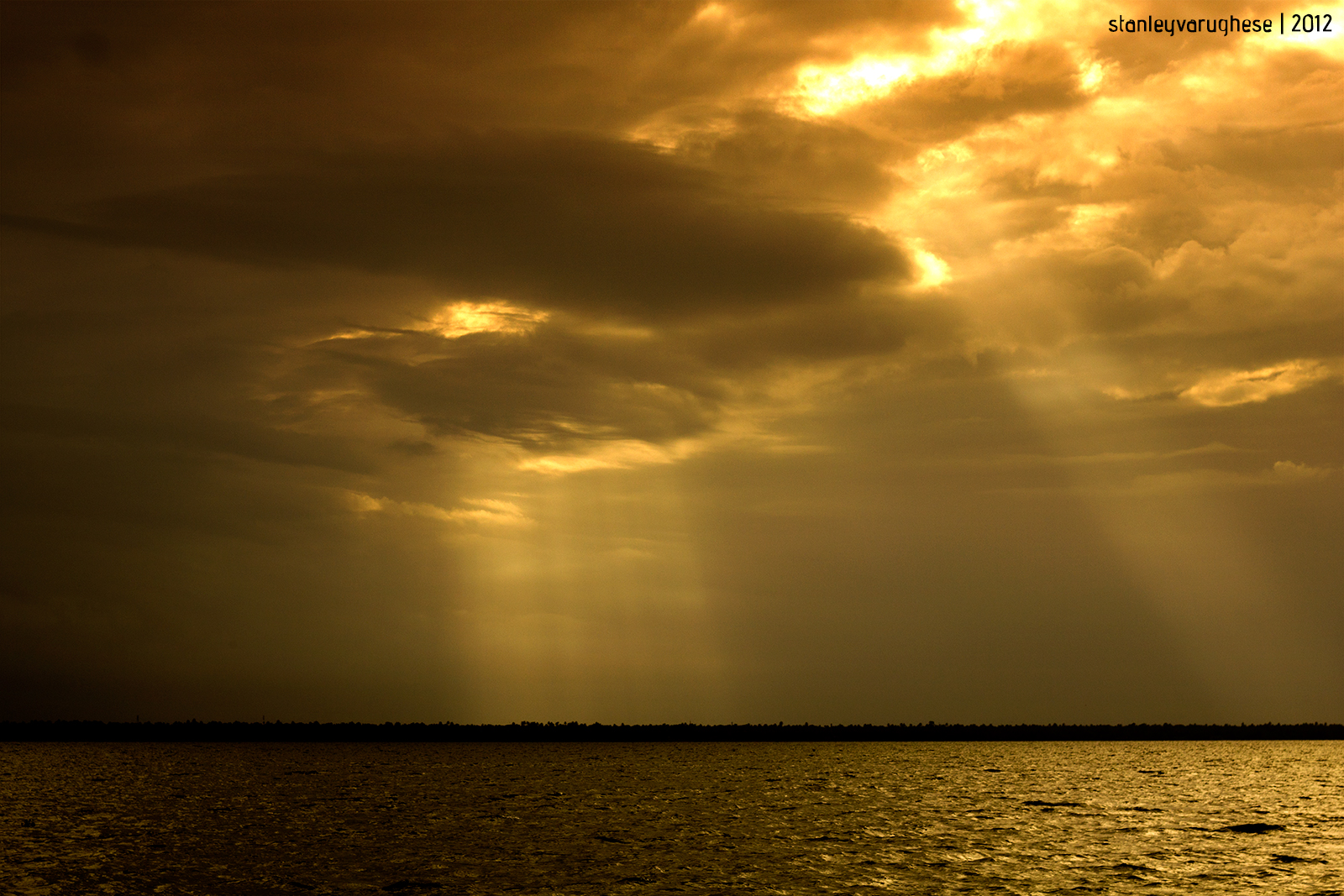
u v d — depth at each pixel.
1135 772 175.25
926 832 80.94
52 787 130.38
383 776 159.75
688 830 83.50
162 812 98.62
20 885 58.19
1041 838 77.12
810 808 103.88
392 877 60.44
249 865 64.75
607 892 55.47
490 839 77.44
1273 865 63.34
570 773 170.88
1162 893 54.41
